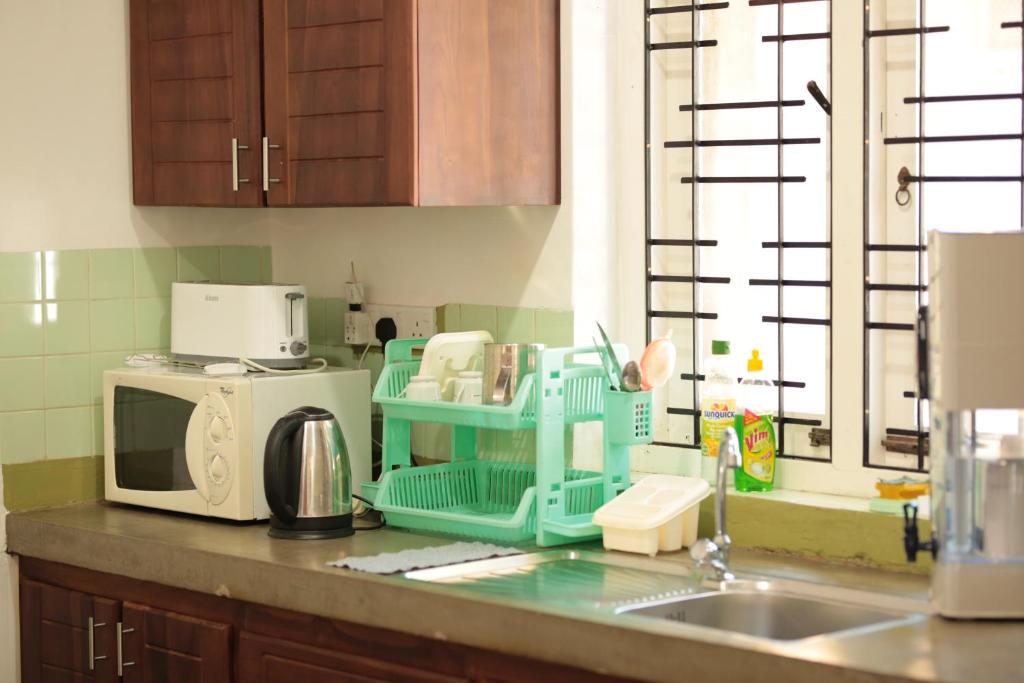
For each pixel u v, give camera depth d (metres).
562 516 2.98
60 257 3.47
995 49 2.83
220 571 2.89
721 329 3.26
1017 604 2.34
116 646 3.16
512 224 3.35
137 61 3.55
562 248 3.26
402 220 3.58
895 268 2.98
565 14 3.22
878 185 2.99
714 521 3.01
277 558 2.84
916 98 2.92
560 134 3.25
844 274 3.01
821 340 3.10
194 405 3.23
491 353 3.07
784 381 3.16
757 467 3.02
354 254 3.70
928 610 2.45
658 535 2.90
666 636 2.25
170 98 3.49
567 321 3.26
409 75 2.96
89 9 3.50
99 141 3.54
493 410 2.97
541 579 2.71
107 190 3.55
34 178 3.42
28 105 3.40
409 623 2.58
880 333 3.01
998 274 2.31
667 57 3.29
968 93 2.86
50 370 3.46
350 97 3.08
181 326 3.52
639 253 3.33
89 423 3.53
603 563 2.85
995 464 2.34
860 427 3.00
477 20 3.08
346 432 3.37
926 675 2.03
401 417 3.18
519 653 2.43
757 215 3.20
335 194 3.14
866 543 2.77
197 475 3.24
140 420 3.36
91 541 3.16
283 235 3.88
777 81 3.14
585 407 3.09
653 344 3.08
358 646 2.70
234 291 3.40
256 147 3.30
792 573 2.73
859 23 2.96
